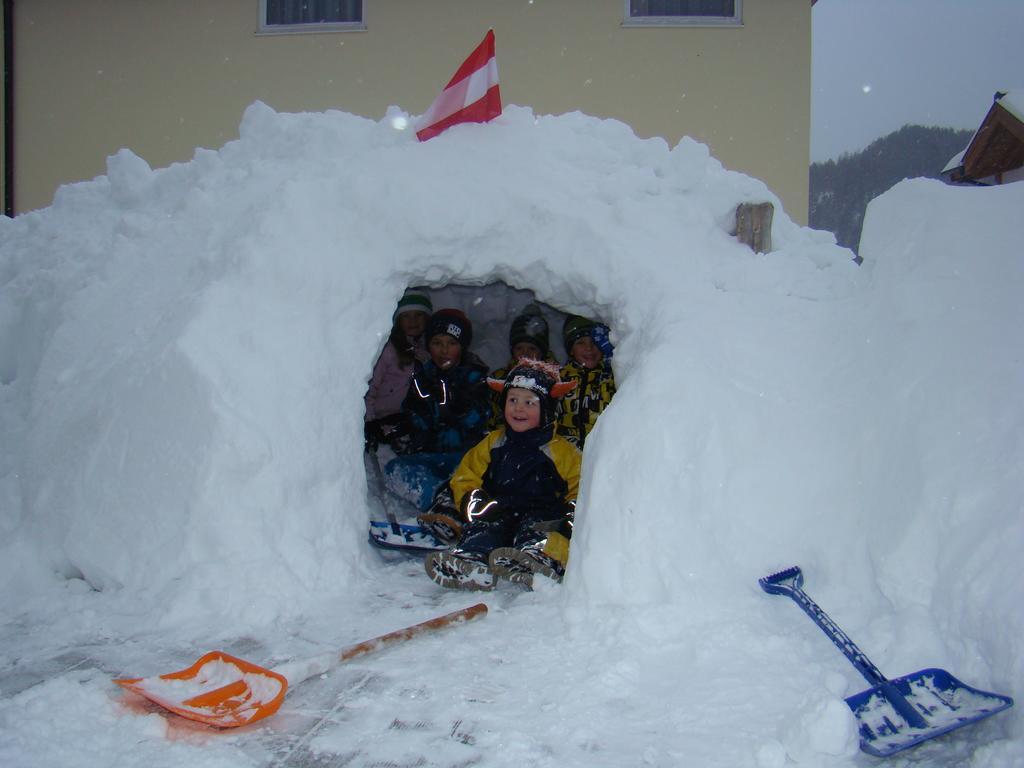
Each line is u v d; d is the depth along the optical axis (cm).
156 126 920
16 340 445
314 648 293
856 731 218
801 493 319
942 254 341
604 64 865
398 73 887
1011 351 300
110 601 329
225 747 227
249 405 350
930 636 259
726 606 296
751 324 368
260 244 388
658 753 221
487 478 422
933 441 291
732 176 468
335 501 366
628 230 413
